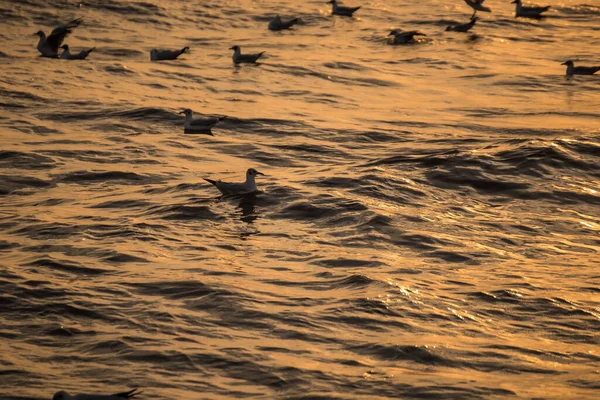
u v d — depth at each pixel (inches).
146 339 672.4
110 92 1525.6
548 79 1700.3
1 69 1651.1
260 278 794.8
